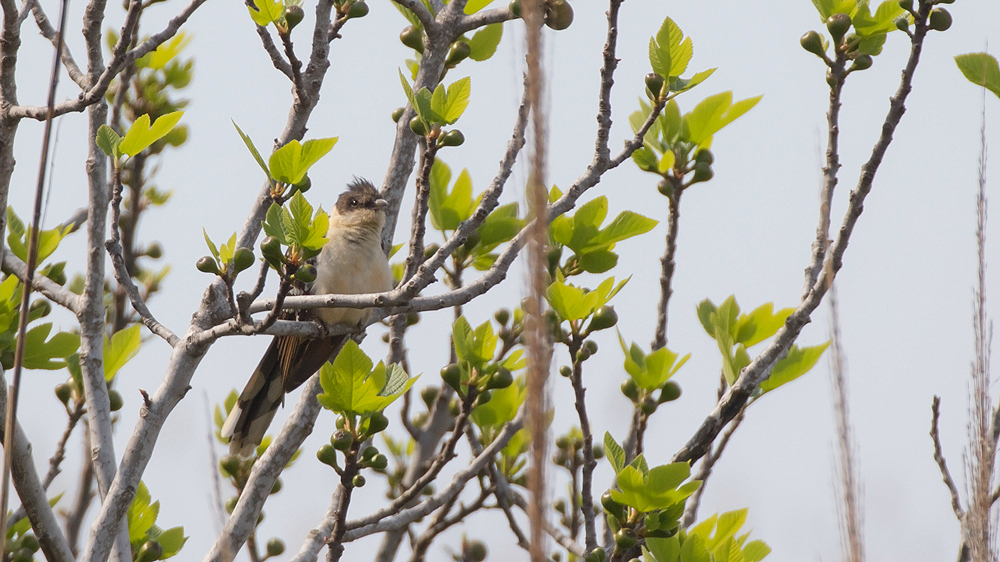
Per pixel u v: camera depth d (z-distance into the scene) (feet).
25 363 32.76
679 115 34.99
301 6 29.81
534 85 11.65
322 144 25.44
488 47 36.68
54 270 36.06
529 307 11.51
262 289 25.71
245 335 25.91
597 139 27.37
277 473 32.35
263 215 32.22
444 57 34.24
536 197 11.50
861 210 28.84
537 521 11.14
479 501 34.63
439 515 35.22
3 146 28.09
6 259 31.76
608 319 30.68
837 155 29.71
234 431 37.19
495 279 26.14
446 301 25.66
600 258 34.04
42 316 35.01
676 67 28.37
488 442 37.32
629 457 32.86
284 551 34.09
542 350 11.36
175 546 32.55
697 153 34.68
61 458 34.55
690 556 27.12
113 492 28.12
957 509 27.04
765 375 29.99
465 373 30.83
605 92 27.14
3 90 28.32
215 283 30.50
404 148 37.24
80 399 34.99
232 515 31.83
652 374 33.04
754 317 35.35
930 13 27.71
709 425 30.35
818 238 29.86
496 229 36.06
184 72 47.09
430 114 26.43
